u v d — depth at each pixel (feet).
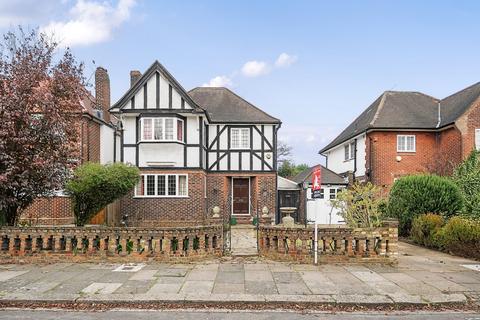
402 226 49.21
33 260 31.48
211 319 19.42
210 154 73.26
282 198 80.28
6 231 31.76
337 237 31.76
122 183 43.68
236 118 74.18
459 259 34.94
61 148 34.42
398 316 20.13
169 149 65.92
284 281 25.89
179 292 23.12
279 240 32.37
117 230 31.60
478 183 49.57
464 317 19.98
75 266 30.17
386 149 75.00
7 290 23.49
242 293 23.00
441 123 74.33
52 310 20.90
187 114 66.54
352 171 83.87
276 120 73.92
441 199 46.47
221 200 72.69
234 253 34.94
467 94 75.25
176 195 65.72
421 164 74.79
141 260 31.45
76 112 35.58
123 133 66.90
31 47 33.81
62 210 55.67
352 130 89.92
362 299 22.07
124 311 20.74
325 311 20.94
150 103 65.77
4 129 31.19
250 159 73.46
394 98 84.07
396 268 30.35
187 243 31.86
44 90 32.12
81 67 35.91
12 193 33.91
